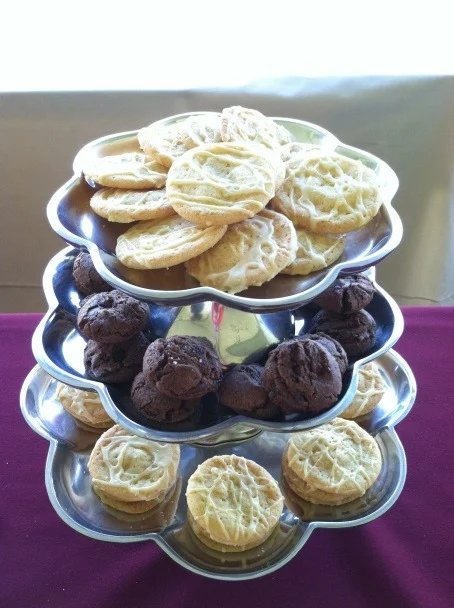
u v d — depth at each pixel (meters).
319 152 0.43
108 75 0.87
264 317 0.46
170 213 0.39
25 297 1.08
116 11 0.83
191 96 0.86
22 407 0.52
